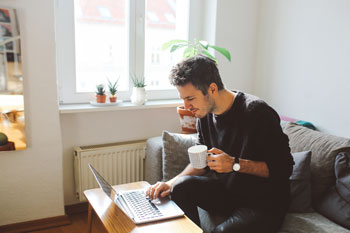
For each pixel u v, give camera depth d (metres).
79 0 2.41
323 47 2.37
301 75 2.55
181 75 1.49
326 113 2.39
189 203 1.60
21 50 2.04
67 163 2.48
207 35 2.81
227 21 2.75
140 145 2.57
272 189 1.62
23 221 2.26
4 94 2.03
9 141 2.09
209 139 1.84
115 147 2.47
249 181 1.65
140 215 1.40
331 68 2.33
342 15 2.23
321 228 1.67
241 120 1.62
